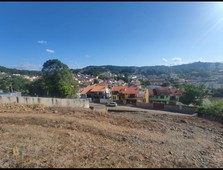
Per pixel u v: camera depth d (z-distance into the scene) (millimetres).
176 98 46031
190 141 8336
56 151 5398
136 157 5512
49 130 7320
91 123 9133
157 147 6902
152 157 5727
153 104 31578
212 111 17344
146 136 8117
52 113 11094
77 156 5172
